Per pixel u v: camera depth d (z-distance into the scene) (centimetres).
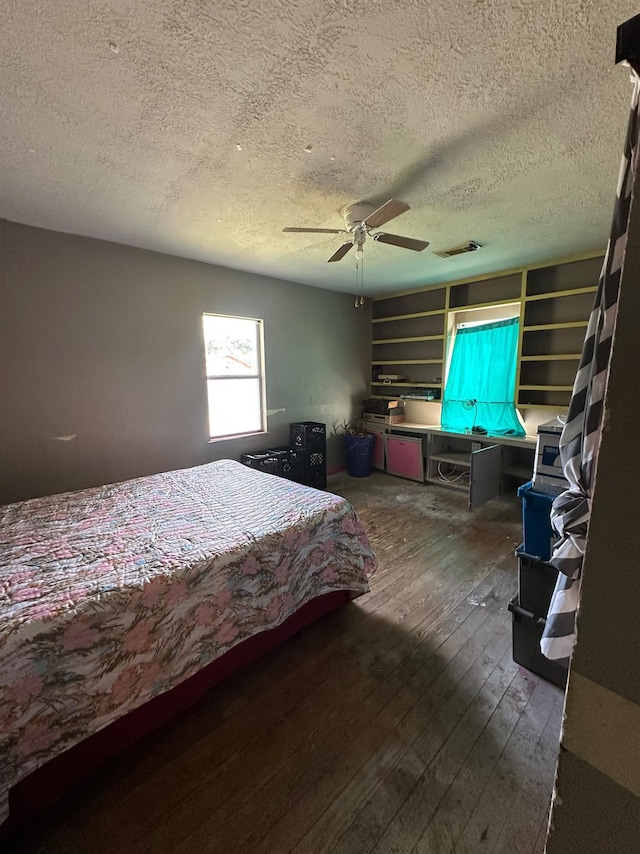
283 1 104
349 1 104
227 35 114
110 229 273
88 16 107
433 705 157
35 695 110
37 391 278
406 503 402
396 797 122
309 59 123
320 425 449
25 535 175
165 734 145
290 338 449
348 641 195
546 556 167
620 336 51
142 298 323
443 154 180
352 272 402
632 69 65
